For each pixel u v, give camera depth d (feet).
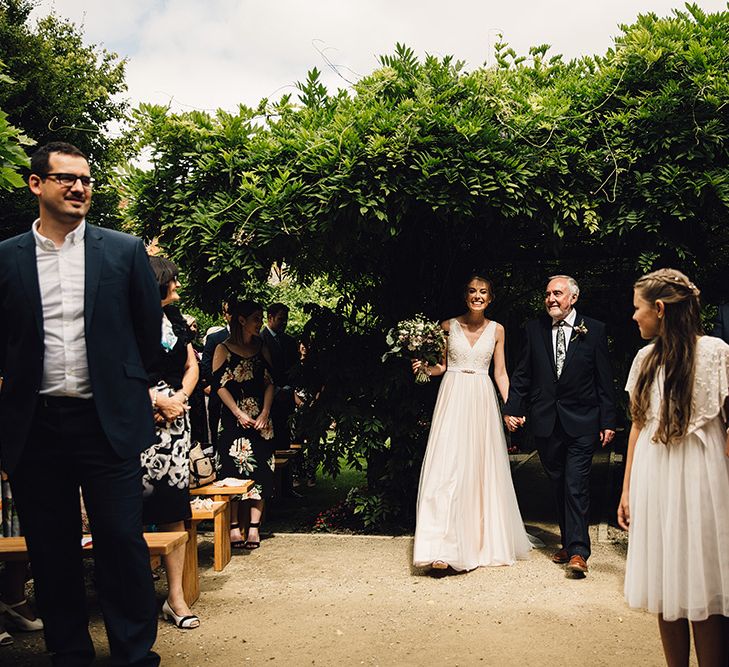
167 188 21.48
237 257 20.08
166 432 14.73
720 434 10.32
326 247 22.02
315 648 13.12
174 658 12.61
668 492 10.28
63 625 11.20
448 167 19.43
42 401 10.77
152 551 13.50
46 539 11.03
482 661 12.49
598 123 20.53
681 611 10.07
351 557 19.84
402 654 12.83
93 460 10.80
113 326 10.92
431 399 22.97
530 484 30.32
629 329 23.40
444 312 23.79
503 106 20.12
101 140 57.77
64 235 10.94
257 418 21.18
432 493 18.60
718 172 19.26
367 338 23.34
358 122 19.84
